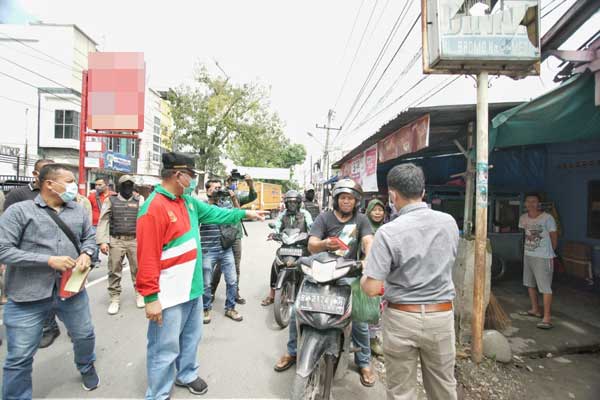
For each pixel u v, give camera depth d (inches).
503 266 273.4
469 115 167.9
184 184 102.0
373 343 145.1
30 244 95.8
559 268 269.4
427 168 349.1
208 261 171.2
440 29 125.6
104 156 770.8
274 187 1067.3
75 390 112.2
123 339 151.8
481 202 134.3
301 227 193.3
